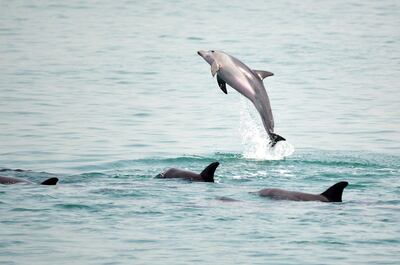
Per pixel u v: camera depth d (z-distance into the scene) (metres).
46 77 139.50
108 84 134.50
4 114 106.56
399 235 53.12
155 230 54.12
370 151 87.62
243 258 49.09
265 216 57.00
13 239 52.16
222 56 82.88
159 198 61.94
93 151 86.94
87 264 48.19
